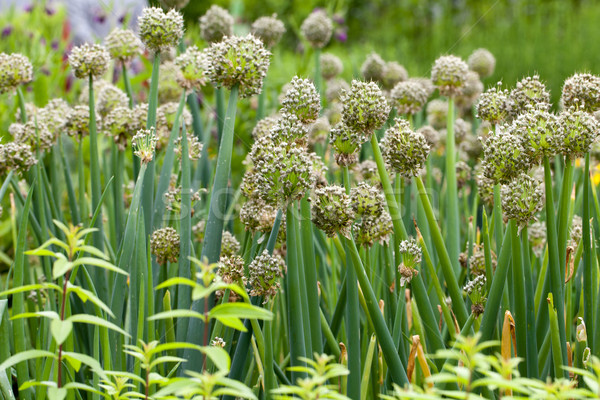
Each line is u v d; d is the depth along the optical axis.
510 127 1.32
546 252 1.37
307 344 1.31
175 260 1.44
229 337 1.38
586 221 1.32
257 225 1.39
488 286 1.39
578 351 1.34
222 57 1.34
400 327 1.35
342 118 1.32
